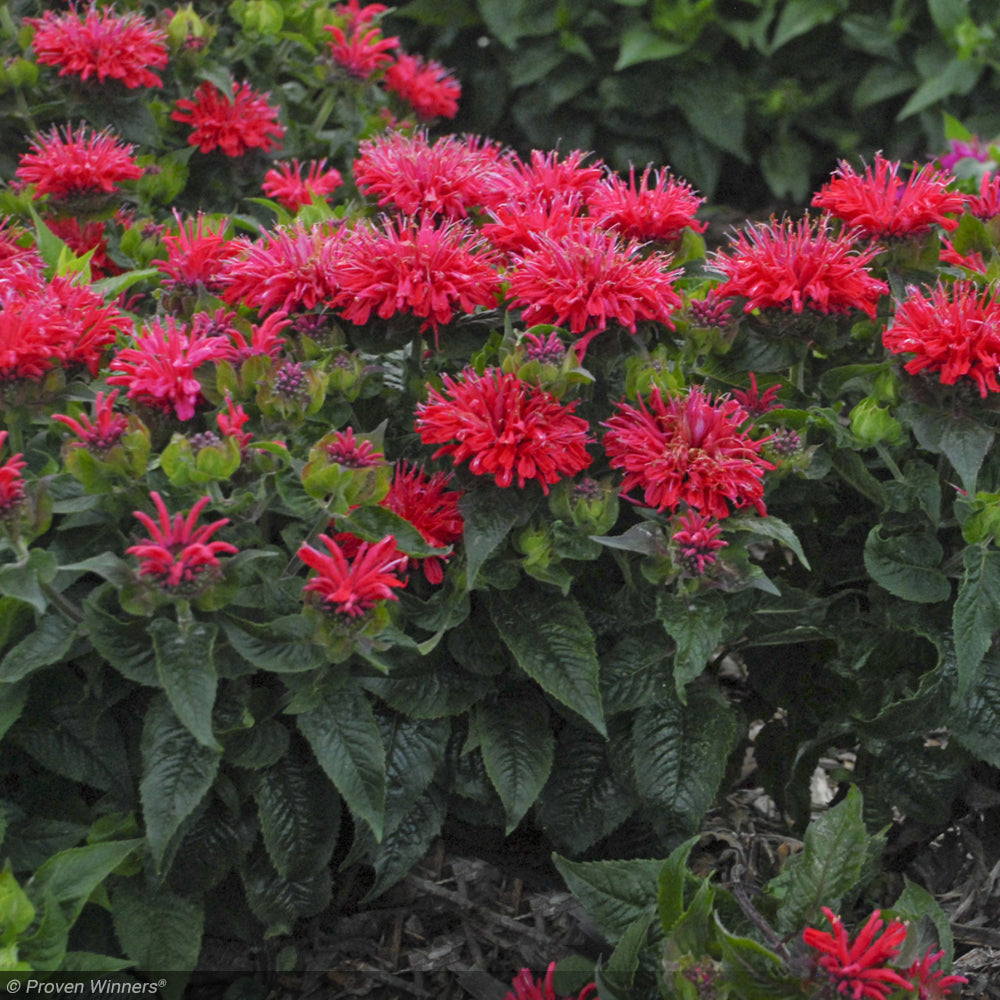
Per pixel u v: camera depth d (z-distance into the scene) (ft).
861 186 8.01
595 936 7.98
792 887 6.82
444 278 6.98
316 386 6.79
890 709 7.49
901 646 7.86
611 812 7.82
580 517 6.97
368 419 7.99
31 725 6.87
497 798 7.99
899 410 7.33
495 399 6.75
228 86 11.59
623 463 6.95
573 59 20.76
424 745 7.47
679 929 6.37
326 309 7.38
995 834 8.77
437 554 6.75
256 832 7.30
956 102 20.43
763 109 20.95
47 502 6.11
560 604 7.26
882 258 8.05
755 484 6.77
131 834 6.96
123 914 6.96
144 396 6.57
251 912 7.80
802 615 7.83
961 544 7.88
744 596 7.54
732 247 8.08
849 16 20.31
